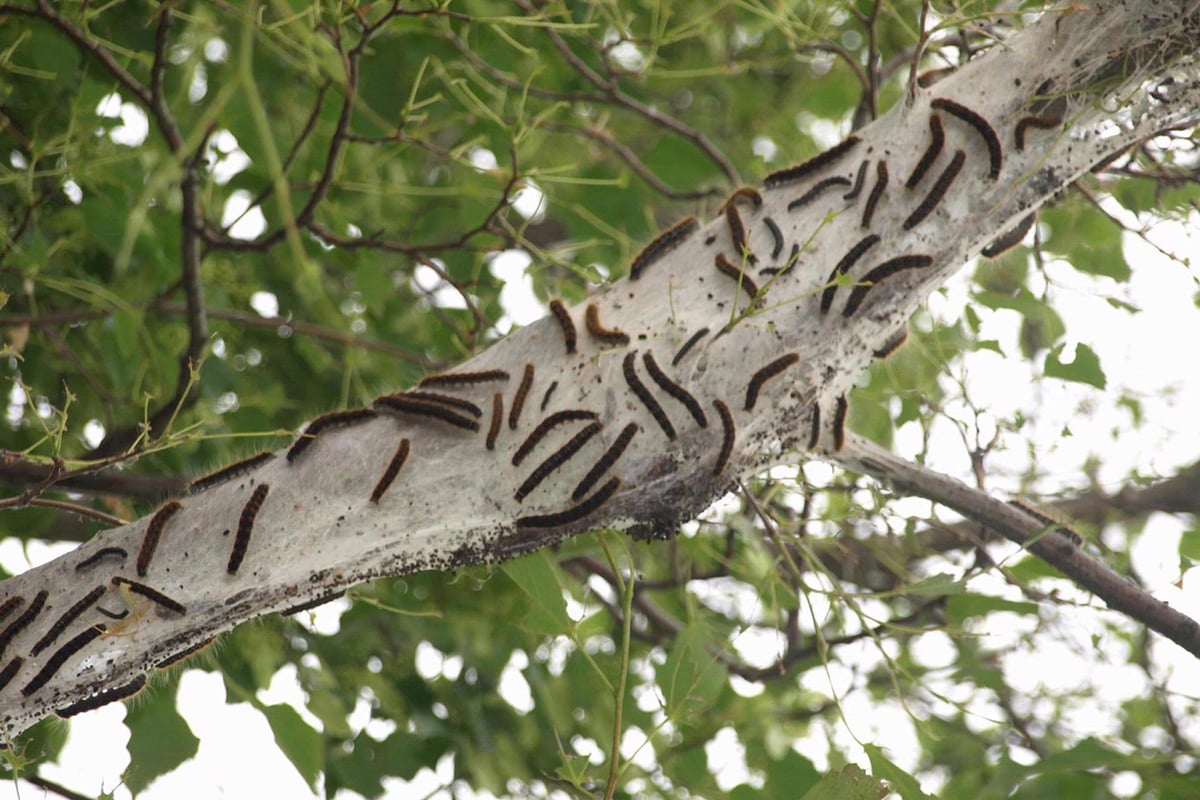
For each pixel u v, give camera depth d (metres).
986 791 6.21
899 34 10.91
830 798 5.73
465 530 4.97
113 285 8.53
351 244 8.16
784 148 11.96
